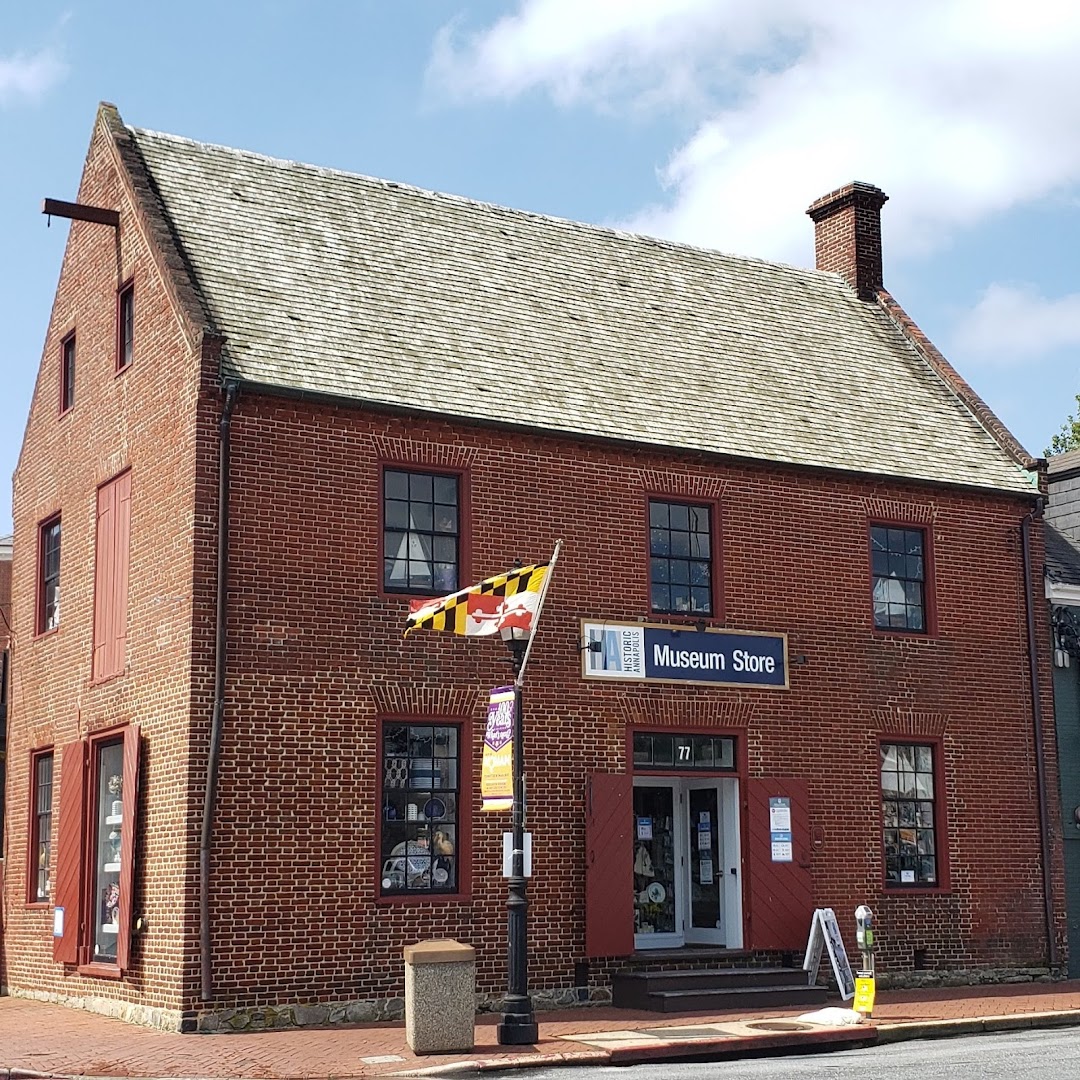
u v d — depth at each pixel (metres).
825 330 25.00
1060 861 22.28
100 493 19.88
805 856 19.83
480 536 18.52
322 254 20.28
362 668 17.44
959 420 24.14
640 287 23.50
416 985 14.32
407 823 17.61
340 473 17.69
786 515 20.86
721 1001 17.75
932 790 21.55
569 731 18.67
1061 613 23.17
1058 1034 16.23
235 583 16.83
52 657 20.92
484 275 21.73
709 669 19.77
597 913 18.25
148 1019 16.50
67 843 19.22
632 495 19.72
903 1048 15.22
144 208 19.19
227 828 16.28
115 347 19.80
